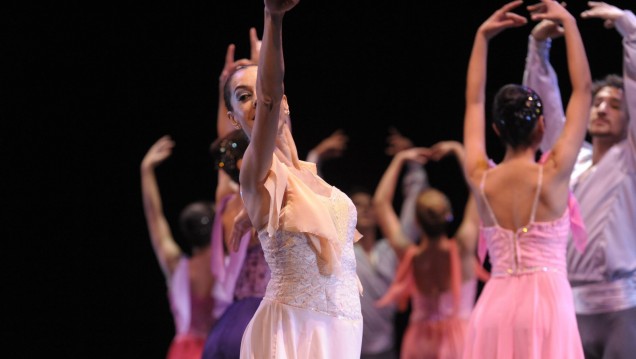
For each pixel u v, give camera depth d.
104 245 15.45
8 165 14.99
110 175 15.23
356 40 14.93
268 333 5.04
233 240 6.32
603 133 7.81
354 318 5.20
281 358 4.96
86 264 15.53
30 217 15.27
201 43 14.53
